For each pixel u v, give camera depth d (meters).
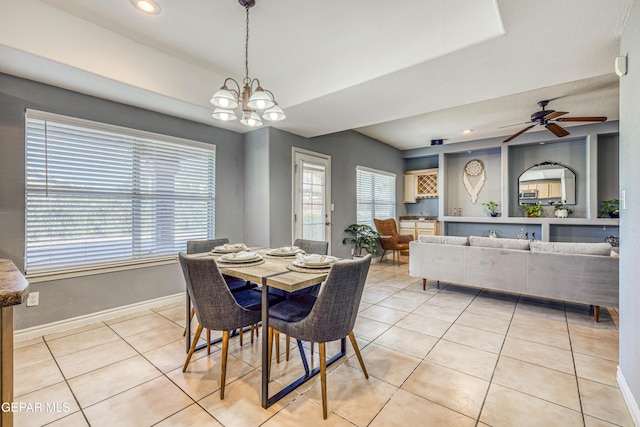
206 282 1.81
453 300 3.67
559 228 5.67
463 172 7.00
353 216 5.71
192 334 2.68
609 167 5.28
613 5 1.67
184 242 3.67
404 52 2.38
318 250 2.80
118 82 2.60
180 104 3.13
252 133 4.24
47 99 2.66
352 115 3.56
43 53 2.18
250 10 2.20
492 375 2.03
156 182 3.41
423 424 1.58
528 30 1.90
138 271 3.27
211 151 3.96
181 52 2.81
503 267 3.43
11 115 2.49
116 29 2.46
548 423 1.58
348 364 2.19
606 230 5.27
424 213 7.57
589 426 1.56
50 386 1.90
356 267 1.71
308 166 4.68
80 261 2.87
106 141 3.03
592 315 3.14
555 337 2.62
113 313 3.07
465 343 2.51
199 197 3.84
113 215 3.08
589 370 2.09
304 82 3.07
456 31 2.12
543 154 5.99
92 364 2.17
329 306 1.66
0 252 2.47
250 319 1.95
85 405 1.72
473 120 4.94
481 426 1.56
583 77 2.56
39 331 2.63
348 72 2.73
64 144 2.77
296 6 2.17
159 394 1.83
